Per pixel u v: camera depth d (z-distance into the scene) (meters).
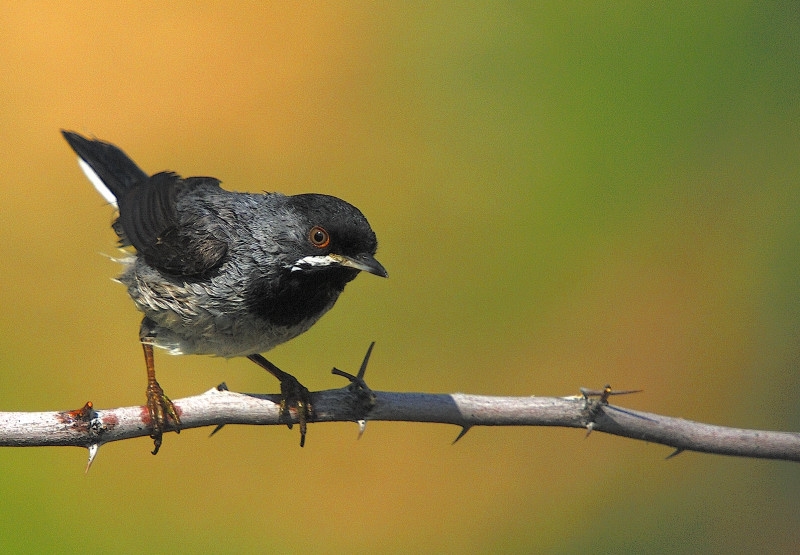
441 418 7.19
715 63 15.01
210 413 7.20
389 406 7.24
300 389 7.49
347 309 13.15
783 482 12.02
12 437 6.54
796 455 7.14
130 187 9.54
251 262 7.93
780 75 14.92
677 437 7.15
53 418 6.63
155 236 8.14
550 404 7.19
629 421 7.12
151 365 8.07
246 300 7.93
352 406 7.33
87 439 6.72
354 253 8.00
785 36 15.02
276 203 8.14
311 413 7.38
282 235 7.95
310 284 8.05
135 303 8.31
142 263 8.30
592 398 7.75
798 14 15.05
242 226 8.06
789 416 12.85
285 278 7.96
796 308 13.47
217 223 8.08
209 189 8.71
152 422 7.00
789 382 12.98
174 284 7.98
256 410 7.30
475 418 7.19
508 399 7.25
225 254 7.94
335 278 8.10
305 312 8.16
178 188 8.66
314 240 7.91
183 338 8.28
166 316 8.11
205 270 7.89
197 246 7.91
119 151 9.98
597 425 7.11
